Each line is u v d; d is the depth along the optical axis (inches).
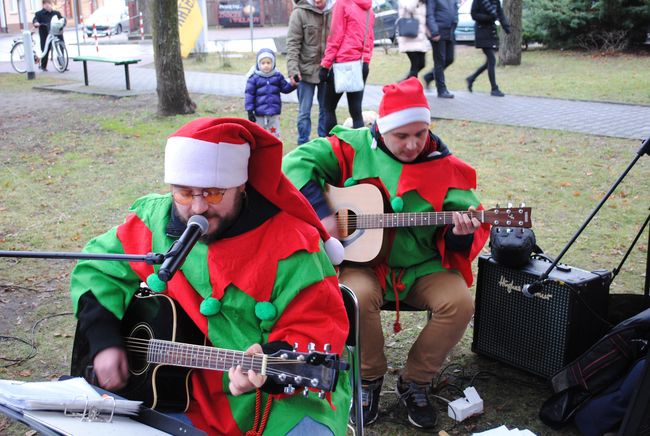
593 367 130.2
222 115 414.9
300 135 337.7
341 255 110.3
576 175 291.7
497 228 149.2
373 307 133.2
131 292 104.7
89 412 84.1
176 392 99.0
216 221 97.6
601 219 246.4
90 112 433.1
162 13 402.9
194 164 94.1
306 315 98.1
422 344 135.7
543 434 135.2
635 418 115.2
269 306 98.2
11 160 332.2
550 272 142.4
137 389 98.7
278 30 1126.4
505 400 146.0
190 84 528.4
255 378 87.6
